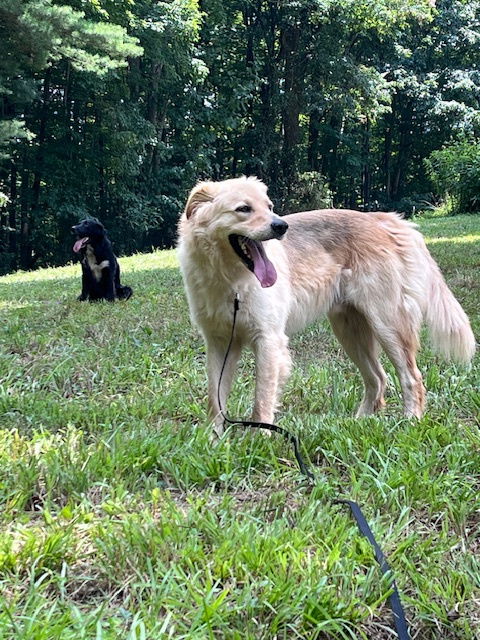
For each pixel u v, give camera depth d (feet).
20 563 4.85
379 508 5.57
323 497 5.70
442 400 7.90
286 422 7.22
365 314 8.00
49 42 27.40
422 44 64.13
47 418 7.34
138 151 45.37
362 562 4.91
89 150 44.73
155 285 17.19
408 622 4.41
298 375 8.96
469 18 64.95
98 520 5.31
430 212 42.57
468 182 39.32
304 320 7.98
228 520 5.32
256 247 7.01
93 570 4.86
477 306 12.46
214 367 7.45
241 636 4.15
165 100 48.49
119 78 43.45
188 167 49.01
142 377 9.09
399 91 62.13
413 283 8.11
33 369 9.30
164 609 4.43
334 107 52.26
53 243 47.16
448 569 4.83
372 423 6.97
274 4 51.98
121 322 12.23
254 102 54.80
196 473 6.03
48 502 5.51
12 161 44.55
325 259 8.00
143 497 5.73
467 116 61.87
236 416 7.63
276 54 55.67
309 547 5.04
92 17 39.78
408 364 7.97
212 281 7.15
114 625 4.16
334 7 48.29
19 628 4.04
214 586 4.59
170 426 6.85
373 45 58.34
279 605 4.36
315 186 48.85
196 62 46.32
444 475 5.91
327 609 4.36
